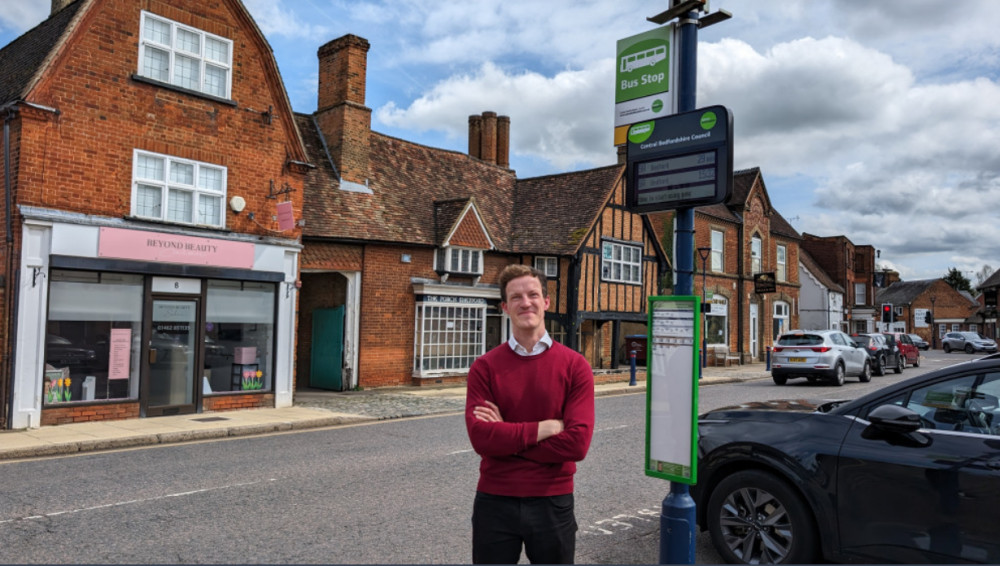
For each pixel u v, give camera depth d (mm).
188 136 12602
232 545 5145
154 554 4938
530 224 21672
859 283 49094
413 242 17438
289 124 14211
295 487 7020
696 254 26500
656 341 4020
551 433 2729
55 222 10805
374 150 19391
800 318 41000
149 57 12258
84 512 6062
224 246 12906
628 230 22328
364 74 18188
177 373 12430
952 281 91250
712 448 4926
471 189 21641
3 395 10453
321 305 17531
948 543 3766
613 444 9516
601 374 20406
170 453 9102
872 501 4055
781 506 4488
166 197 12297
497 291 19312
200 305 12680
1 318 10531
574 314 20016
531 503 2760
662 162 4336
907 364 29547
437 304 17922
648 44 4719
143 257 11766
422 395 15820
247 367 13445
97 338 11445
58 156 10977
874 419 4074
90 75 11383
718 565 4871
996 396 3910
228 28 13250
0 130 11102
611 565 4844
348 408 13570
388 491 6848
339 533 5445
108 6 11641
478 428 2748
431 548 5082
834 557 4195
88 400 11297
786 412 4785
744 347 29422
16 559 4832
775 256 32281
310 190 16516
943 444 3908
